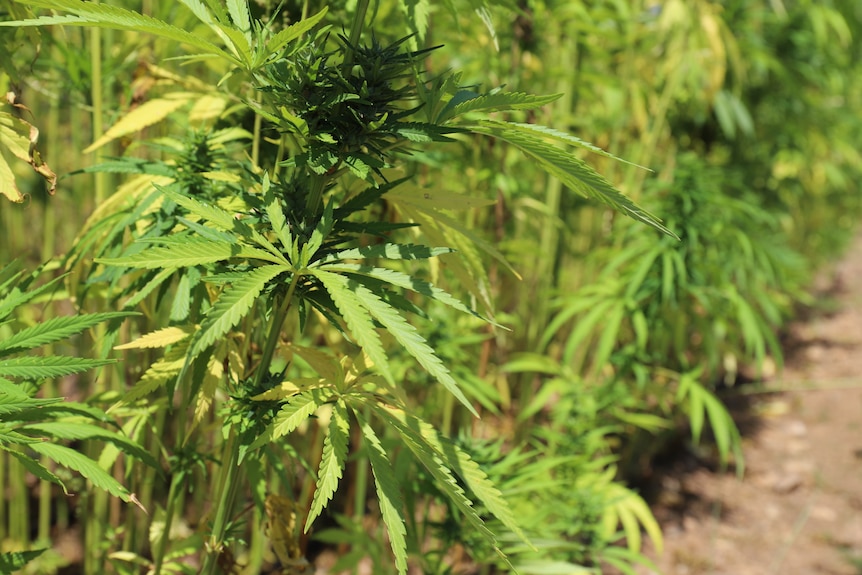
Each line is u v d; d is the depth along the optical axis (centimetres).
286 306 84
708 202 219
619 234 232
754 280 279
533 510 173
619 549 196
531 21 187
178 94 123
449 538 147
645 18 246
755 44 286
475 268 108
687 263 218
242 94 125
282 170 125
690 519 290
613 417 270
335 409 84
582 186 82
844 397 400
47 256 219
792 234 491
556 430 220
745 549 274
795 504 307
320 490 77
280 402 91
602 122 244
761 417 380
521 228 237
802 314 520
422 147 156
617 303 218
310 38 83
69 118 242
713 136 329
